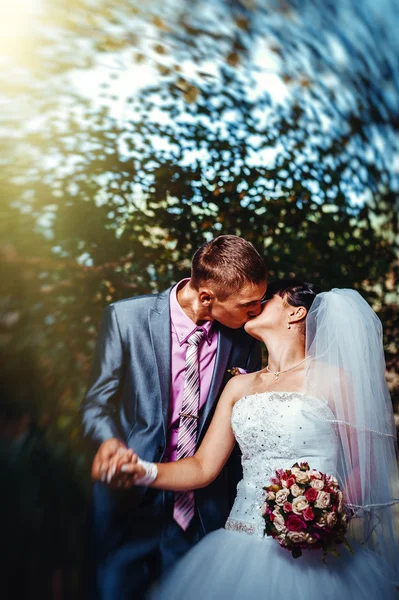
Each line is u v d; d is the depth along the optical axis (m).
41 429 4.17
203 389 2.89
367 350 2.51
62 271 4.16
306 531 2.23
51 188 4.09
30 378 4.22
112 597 2.62
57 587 3.66
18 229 4.06
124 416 2.87
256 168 4.26
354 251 4.44
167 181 4.17
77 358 4.27
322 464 2.40
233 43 4.32
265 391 2.59
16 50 4.02
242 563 2.34
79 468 4.14
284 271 4.32
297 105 4.41
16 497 3.93
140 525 2.78
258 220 4.25
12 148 4.02
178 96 4.23
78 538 3.88
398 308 4.56
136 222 4.17
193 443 2.82
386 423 2.50
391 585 2.32
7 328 4.16
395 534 2.43
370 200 4.52
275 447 2.44
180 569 2.45
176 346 2.91
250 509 2.46
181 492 2.82
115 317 2.95
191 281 2.89
